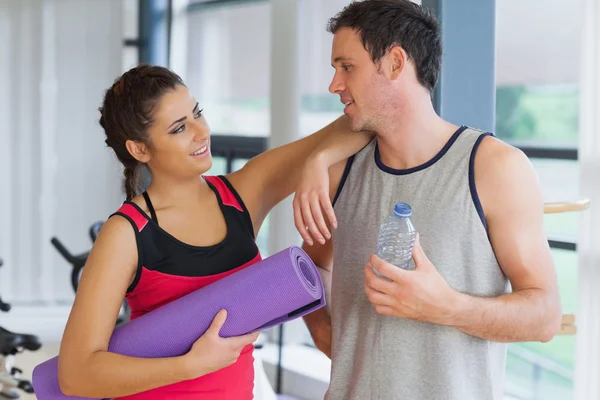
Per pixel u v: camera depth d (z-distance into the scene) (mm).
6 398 4340
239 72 6105
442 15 3357
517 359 5496
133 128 1783
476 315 1595
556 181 4629
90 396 1706
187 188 1860
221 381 1812
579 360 3131
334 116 5137
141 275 1783
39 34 6297
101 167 6402
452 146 1724
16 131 6320
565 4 4727
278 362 5027
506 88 5973
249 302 1703
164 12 6625
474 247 1688
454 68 3385
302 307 1776
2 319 6234
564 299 6219
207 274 1832
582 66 3104
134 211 1784
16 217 6336
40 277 6367
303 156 1969
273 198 2021
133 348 1729
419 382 1720
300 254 1780
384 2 1708
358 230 1812
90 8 6332
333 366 1858
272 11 4957
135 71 1815
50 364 1878
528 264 1670
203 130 1802
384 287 1583
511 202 1660
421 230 1719
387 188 1775
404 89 1707
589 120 3088
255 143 5660
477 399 1722
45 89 6332
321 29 5141
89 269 1727
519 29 5023
